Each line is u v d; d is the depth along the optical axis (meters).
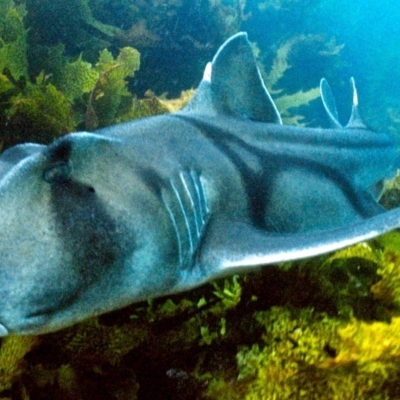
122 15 1.97
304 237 0.54
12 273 0.41
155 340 0.66
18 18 1.18
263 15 2.99
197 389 0.65
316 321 0.68
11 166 0.46
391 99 3.75
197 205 0.56
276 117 0.77
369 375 0.64
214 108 0.69
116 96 1.13
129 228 0.46
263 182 0.66
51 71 1.21
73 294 0.44
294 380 0.65
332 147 0.79
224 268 0.55
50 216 0.42
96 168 0.45
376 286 0.74
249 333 0.68
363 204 0.81
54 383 0.61
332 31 3.71
